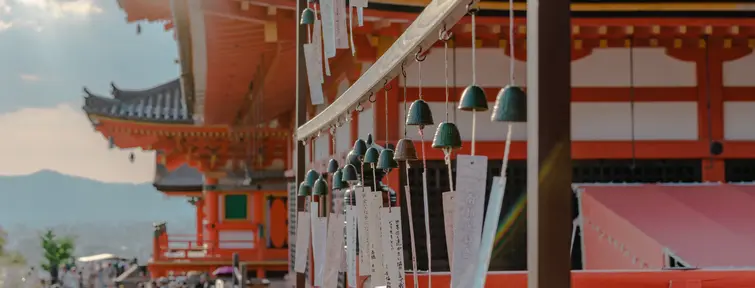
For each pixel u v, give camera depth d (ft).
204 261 108.06
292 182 80.79
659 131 41.32
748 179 41.34
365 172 22.26
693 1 37.47
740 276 25.38
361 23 19.03
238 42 54.44
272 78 70.64
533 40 6.91
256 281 73.20
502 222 40.47
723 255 31.63
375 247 15.92
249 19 42.32
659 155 41.04
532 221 6.88
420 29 11.94
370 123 41.65
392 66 14.24
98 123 108.78
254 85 75.72
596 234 37.09
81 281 118.93
